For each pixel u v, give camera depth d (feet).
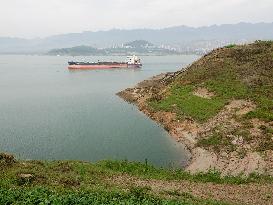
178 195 90.22
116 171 115.75
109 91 373.40
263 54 274.16
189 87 252.62
